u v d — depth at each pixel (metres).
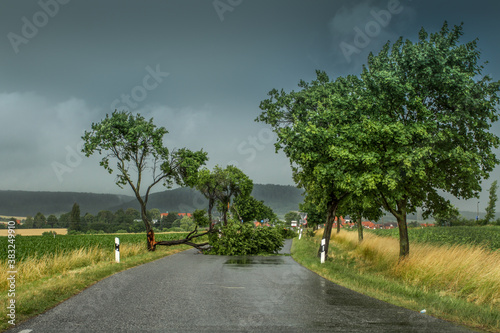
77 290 10.00
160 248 28.73
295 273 14.41
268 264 18.39
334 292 10.02
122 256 20.97
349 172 14.77
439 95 15.00
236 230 27.48
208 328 6.28
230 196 40.59
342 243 36.69
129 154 26.34
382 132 13.78
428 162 13.77
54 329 6.17
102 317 7.00
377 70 15.73
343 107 16.22
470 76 14.27
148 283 11.41
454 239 28.45
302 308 7.93
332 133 15.92
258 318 6.99
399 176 13.78
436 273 11.94
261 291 10.07
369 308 8.02
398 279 13.19
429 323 6.82
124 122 25.70
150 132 25.95
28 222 140.88
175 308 7.81
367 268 16.62
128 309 7.71
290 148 18.19
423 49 14.49
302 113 21.80
